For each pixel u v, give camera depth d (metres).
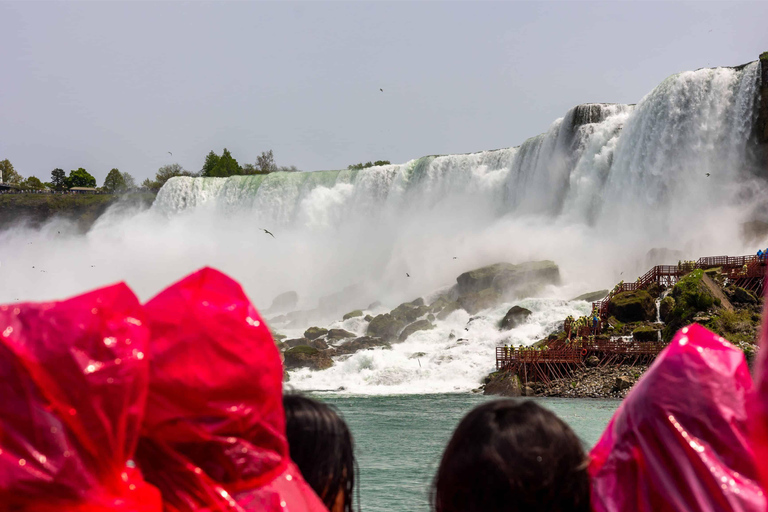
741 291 43.97
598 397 38.03
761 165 57.03
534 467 2.43
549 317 52.97
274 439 2.57
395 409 34.12
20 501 1.89
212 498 2.43
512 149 78.44
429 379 46.62
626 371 40.19
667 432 2.62
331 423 3.34
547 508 2.46
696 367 2.65
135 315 2.10
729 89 59.34
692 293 42.62
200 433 2.42
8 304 1.98
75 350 1.94
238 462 2.47
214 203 96.12
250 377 2.45
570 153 71.00
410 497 17.03
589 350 42.41
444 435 25.84
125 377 1.99
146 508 2.09
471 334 54.66
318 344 58.31
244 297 2.55
